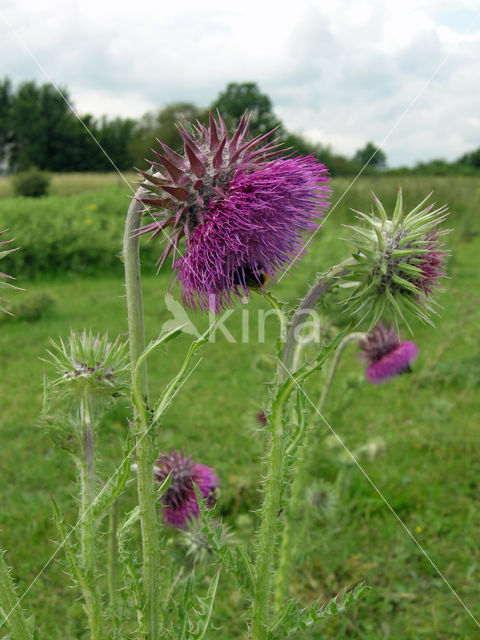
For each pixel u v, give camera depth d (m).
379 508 4.91
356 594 1.86
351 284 2.01
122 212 19.20
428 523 4.73
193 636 1.88
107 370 2.03
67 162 63.88
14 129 63.94
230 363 8.15
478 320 9.52
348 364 7.96
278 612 1.90
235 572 1.82
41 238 14.60
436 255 2.05
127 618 1.84
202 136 2.03
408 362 3.95
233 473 5.28
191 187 1.91
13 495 5.02
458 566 4.30
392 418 6.52
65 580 3.98
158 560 1.81
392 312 2.03
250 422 4.08
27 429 6.23
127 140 55.41
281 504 1.87
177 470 2.95
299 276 9.15
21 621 1.73
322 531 4.32
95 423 2.02
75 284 13.83
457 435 6.17
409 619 3.79
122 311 10.93
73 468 5.43
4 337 9.33
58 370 2.04
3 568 1.73
